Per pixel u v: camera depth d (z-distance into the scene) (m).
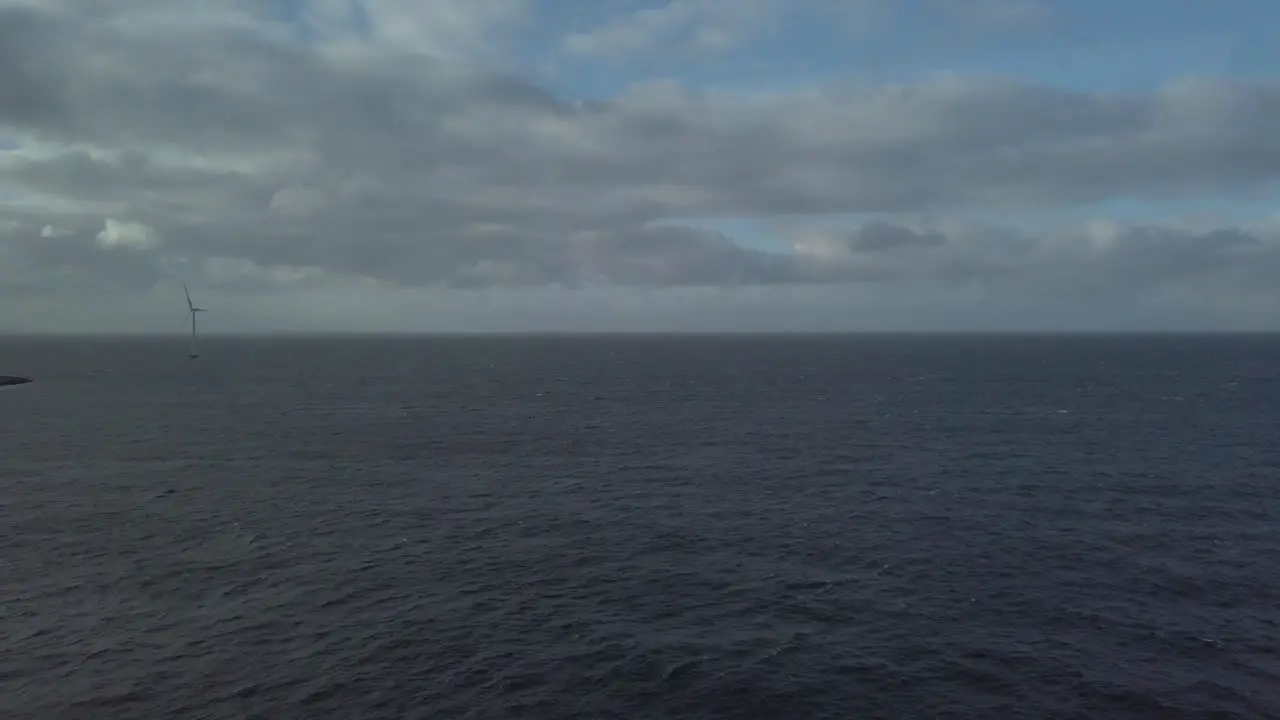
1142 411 107.81
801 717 25.53
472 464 70.25
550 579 38.72
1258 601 35.75
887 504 54.41
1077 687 27.55
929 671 28.77
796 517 50.84
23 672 28.31
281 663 29.14
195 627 32.41
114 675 28.17
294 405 119.88
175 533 46.41
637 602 35.62
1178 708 26.14
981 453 75.12
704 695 26.88
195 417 104.00
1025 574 39.47
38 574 38.81
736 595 36.56
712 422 99.06
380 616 33.72
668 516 51.22
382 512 52.03
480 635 31.75
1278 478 62.56
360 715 25.45
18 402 122.75
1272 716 25.64
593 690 27.20
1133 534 46.53
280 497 56.34
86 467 67.75
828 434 88.00
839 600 35.91
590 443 82.44
